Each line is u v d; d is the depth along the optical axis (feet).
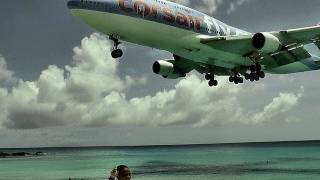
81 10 91.56
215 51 106.52
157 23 97.40
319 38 103.65
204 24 107.04
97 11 91.45
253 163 403.13
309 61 129.39
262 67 117.08
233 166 365.81
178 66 120.57
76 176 294.87
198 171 313.53
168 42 101.91
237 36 102.42
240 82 122.11
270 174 280.92
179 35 101.71
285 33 100.89
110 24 93.09
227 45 104.12
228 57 108.99
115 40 97.35
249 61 112.06
